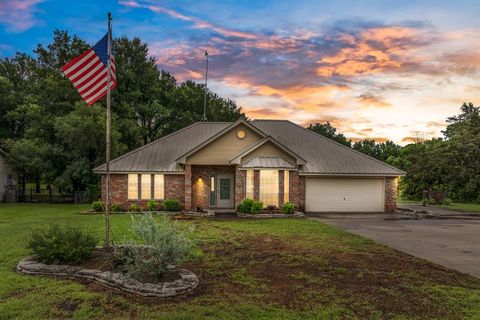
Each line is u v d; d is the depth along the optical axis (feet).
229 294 24.26
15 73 156.46
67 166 103.76
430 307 22.59
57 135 100.83
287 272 29.81
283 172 75.41
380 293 25.07
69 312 20.74
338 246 40.83
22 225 53.16
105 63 33.88
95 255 31.17
